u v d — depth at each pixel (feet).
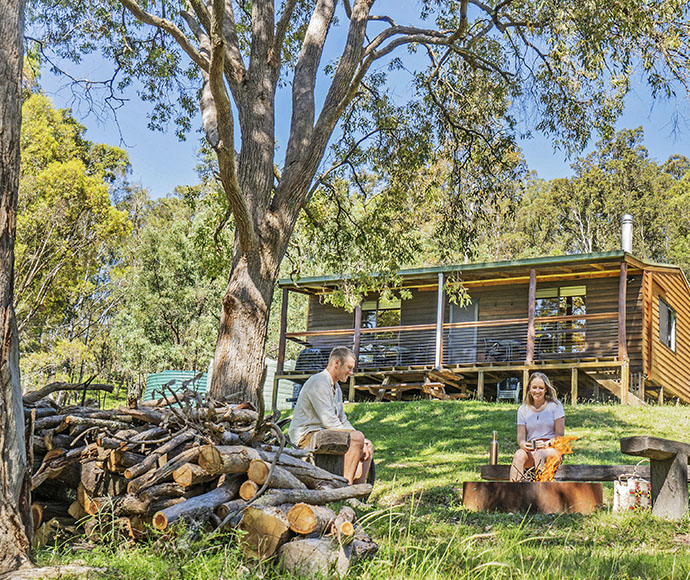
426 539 17.22
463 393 69.72
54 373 105.09
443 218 49.80
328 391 21.58
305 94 35.29
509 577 13.34
